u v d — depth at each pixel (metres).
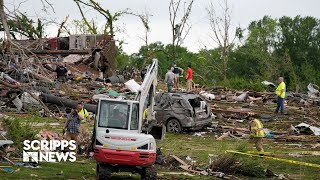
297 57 85.25
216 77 76.38
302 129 30.69
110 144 17.00
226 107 37.41
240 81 50.62
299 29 86.44
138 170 17.53
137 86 36.22
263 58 77.81
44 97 31.64
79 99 35.28
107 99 17.97
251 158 20.91
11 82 30.44
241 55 83.31
